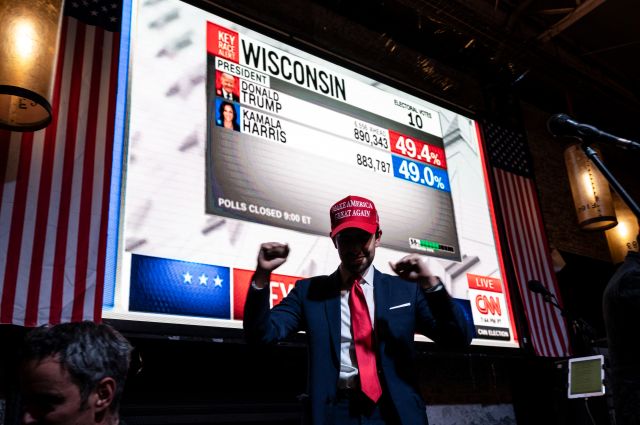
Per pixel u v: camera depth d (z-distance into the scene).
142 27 3.85
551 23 7.48
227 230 3.68
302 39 4.80
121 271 3.15
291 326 1.94
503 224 5.48
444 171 5.32
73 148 3.23
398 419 1.68
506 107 6.71
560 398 5.22
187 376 3.50
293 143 4.32
